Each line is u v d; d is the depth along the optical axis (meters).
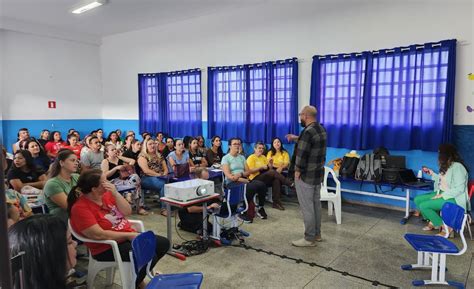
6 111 7.01
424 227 3.94
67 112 8.02
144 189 4.69
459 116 4.21
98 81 8.59
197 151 5.74
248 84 6.01
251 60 6.04
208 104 6.59
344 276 2.78
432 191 4.07
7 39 6.94
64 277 1.51
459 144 4.23
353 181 4.57
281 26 5.62
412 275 2.77
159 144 6.05
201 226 3.65
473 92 4.10
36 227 1.43
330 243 3.48
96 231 2.25
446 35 4.21
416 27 4.41
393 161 4.46
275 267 2.95
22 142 5.12
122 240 2.33
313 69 5.21
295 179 3.37
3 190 0.62
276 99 5.72
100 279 2.74
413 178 4.35
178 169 4.55
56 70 7.75
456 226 2.59
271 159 5.11
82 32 7.98
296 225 4.07
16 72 7.11
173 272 2.87
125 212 2.59
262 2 5.77
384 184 4.32
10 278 0.63
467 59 4.11
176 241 3.53
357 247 3.37
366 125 4.79
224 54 6.39
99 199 2.44
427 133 4.37
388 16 4.61
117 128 8.47
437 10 4.25
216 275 2.81
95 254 2.31
